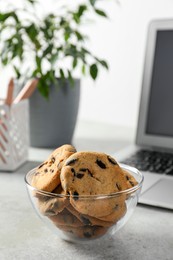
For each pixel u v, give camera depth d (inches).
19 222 26.8
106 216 22.8
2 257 23.8
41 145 38.8
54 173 23.6
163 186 29.4
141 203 28.3
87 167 23.2
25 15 53.0
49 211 23.1
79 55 36.8
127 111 48.7
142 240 25.1
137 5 45.9
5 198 29.5
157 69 37.1
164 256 23.9
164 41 36.8
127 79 47.9
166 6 44.6
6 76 55.9
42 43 39.7
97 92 50.1
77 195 22.3
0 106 32.9
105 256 23.9
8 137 33.2
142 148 37.2
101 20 48.1
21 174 33.4
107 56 48.6
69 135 39.1
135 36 46.6
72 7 49.3
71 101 38.0
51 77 36.8
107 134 44.6
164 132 37.1
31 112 37.6
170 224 26.6
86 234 23.6
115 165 23.9
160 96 37.1
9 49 38.1
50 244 24.8
